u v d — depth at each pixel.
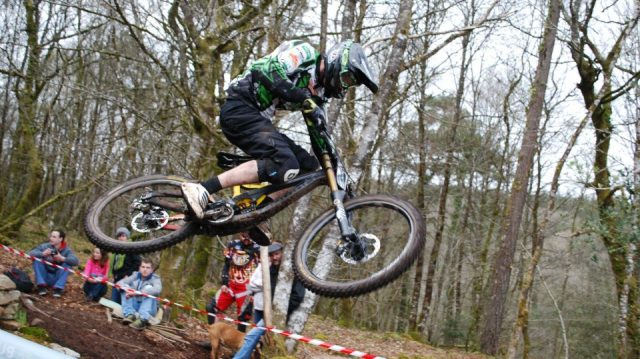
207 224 3.82
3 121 17.56
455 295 24.72
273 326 7.59
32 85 14.02
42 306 7.78
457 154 20.28
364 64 3.62
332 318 20.50
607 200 12.16
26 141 14.23
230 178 3.74
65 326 7.26
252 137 3.73
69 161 13.18
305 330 14.27
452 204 25.30
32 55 13.73
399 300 24.52
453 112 20.67
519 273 22.41
